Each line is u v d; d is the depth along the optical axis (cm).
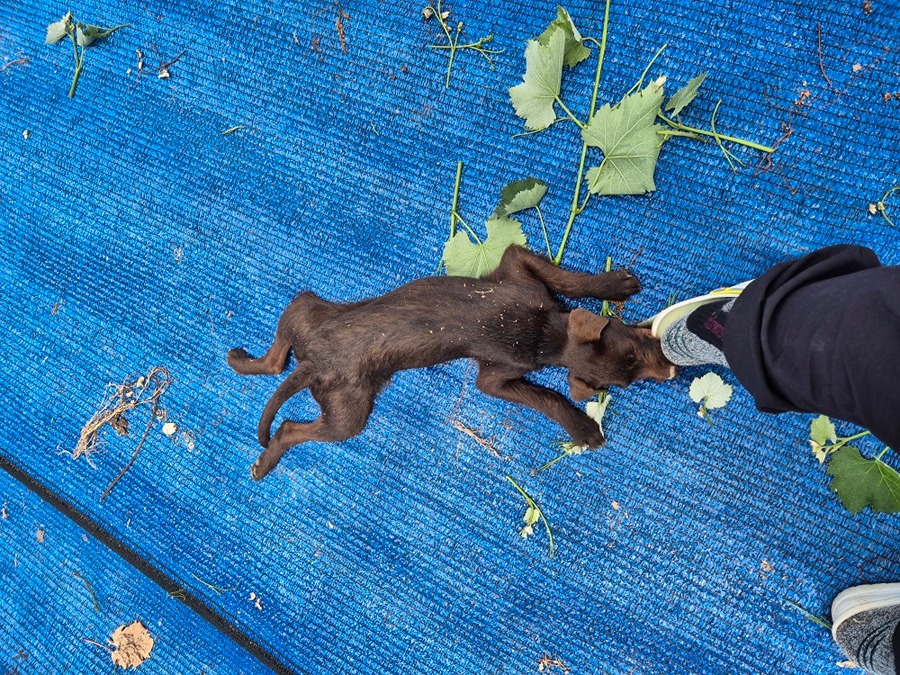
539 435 134
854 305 96
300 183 137
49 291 144
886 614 123
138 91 140
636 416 132
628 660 132
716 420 130
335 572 138
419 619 137
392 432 137
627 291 127
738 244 127
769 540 130
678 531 132
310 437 129
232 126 138
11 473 144
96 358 143
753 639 130
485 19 131
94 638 142
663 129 127
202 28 138
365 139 135
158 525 141
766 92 126
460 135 133
